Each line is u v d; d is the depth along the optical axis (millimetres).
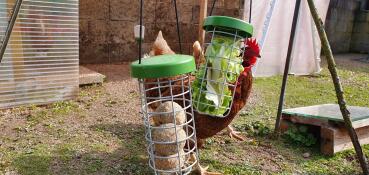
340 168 895
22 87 1193
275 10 1873
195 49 854
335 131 942
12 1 1102
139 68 640
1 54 763
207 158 911
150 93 809
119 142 986
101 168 836
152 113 697
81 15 1842
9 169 816
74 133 1035
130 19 1997
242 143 1017
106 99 1367
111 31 1954
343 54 3412
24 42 1158
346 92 1734
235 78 751
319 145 1011
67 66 1283
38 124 1088
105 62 1978
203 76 741
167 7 2088
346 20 3463
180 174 712
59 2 1197
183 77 755
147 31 2061
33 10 1147
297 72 2098
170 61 650
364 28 3533
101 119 1157
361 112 1043
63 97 1303
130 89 1526
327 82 1935
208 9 2145
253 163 900
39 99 1240
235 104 796
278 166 891
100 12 1895
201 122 789
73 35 1265
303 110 1065
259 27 1783
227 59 729
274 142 1033
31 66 1193
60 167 834
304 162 917
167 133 691
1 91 1155
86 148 938
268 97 1533
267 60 1960
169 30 2131
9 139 977
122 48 2014
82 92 1434
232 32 725
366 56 3281
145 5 2018
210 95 734
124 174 813
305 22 2020
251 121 1193
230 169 861
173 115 697
